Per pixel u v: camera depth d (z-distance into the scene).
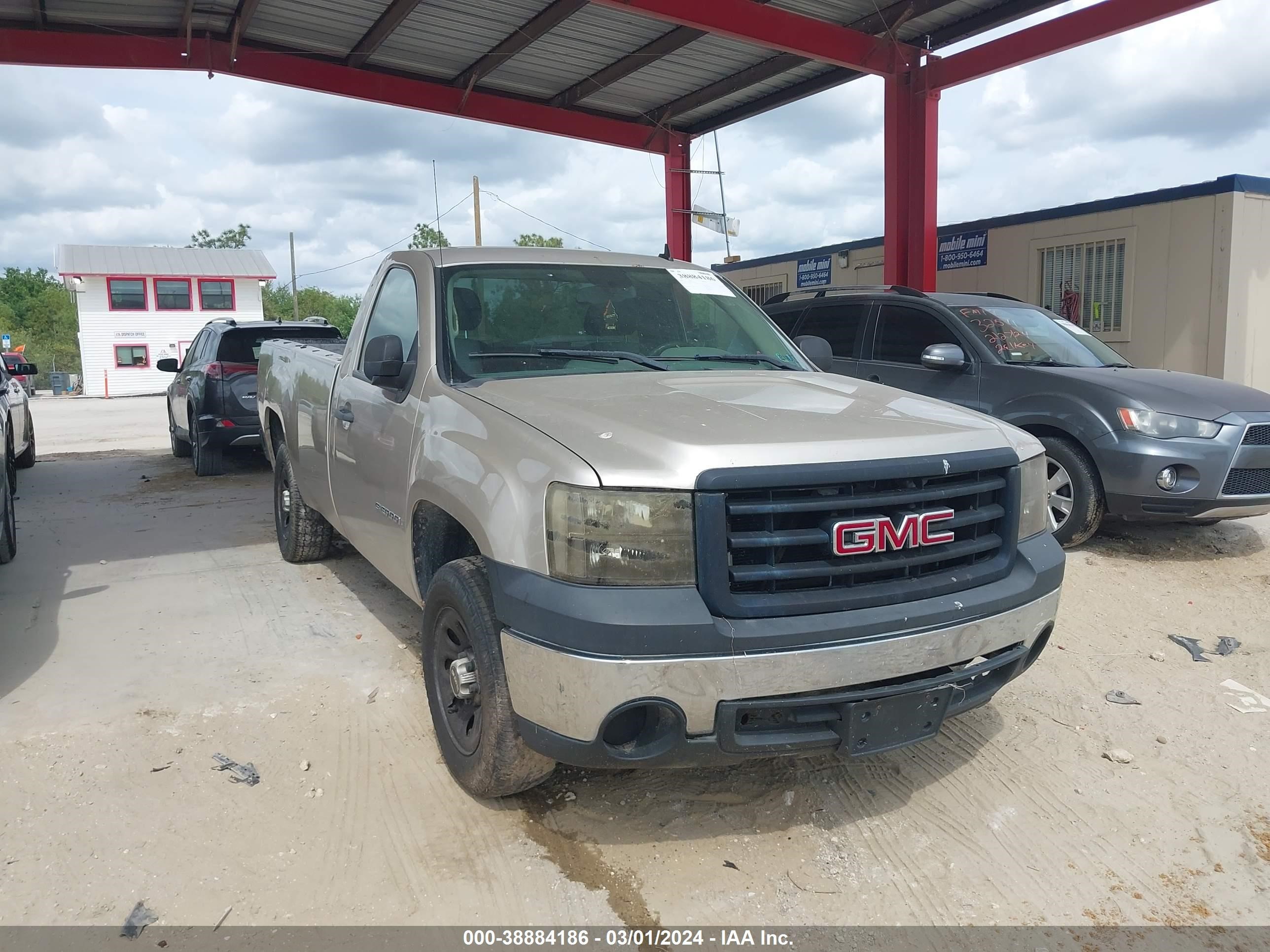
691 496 2.64
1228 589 5.78
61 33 11.54
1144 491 6.04
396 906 2.75
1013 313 7.52
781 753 2.77
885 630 2.77
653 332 4.19
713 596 2.63
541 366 3.79
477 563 3.22
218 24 11.88
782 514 2.72
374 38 12.31
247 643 4.75
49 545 6.86
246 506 8.50
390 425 3.93
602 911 2.74
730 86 14.16
